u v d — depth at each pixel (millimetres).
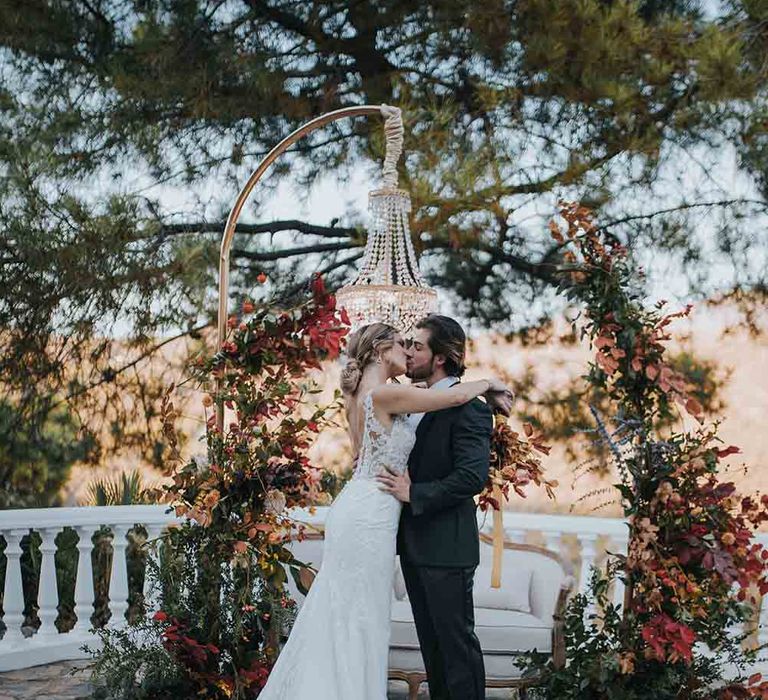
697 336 7555
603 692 4039
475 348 8070
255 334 4020
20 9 6953
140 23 7223
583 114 7281
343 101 7758
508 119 7367
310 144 7957
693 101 6832
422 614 3779
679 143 7195
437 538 3666
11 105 7082
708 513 3951
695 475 4020
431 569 3648
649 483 4043
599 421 4086
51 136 7047
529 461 4121
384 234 5016
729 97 6465
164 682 4082
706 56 6301
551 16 6535
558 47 6566
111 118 7332
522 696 4445
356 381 3910
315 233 8305
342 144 7891
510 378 7883
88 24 7336
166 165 7746
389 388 3695
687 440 4094
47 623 5340
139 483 7172
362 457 3787
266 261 8227
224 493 4043
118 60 7281
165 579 4160
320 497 4145
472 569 3703
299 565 4145
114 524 5598
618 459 4066
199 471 4008
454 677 3633
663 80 6707
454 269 7902
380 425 3725
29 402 7484
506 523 5965
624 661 3846
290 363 4070
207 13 7434
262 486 3980
